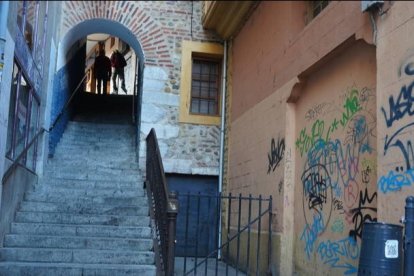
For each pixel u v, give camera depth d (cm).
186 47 1091
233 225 955
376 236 382
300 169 711
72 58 1188
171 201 584
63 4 1066
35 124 845
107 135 1120
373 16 520
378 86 504
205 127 1076
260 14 893
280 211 735
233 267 890
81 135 1102
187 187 1062
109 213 768
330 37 611
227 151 1047
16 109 676
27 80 746
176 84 1076
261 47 877
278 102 775
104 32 1168
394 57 482
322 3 718
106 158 998
